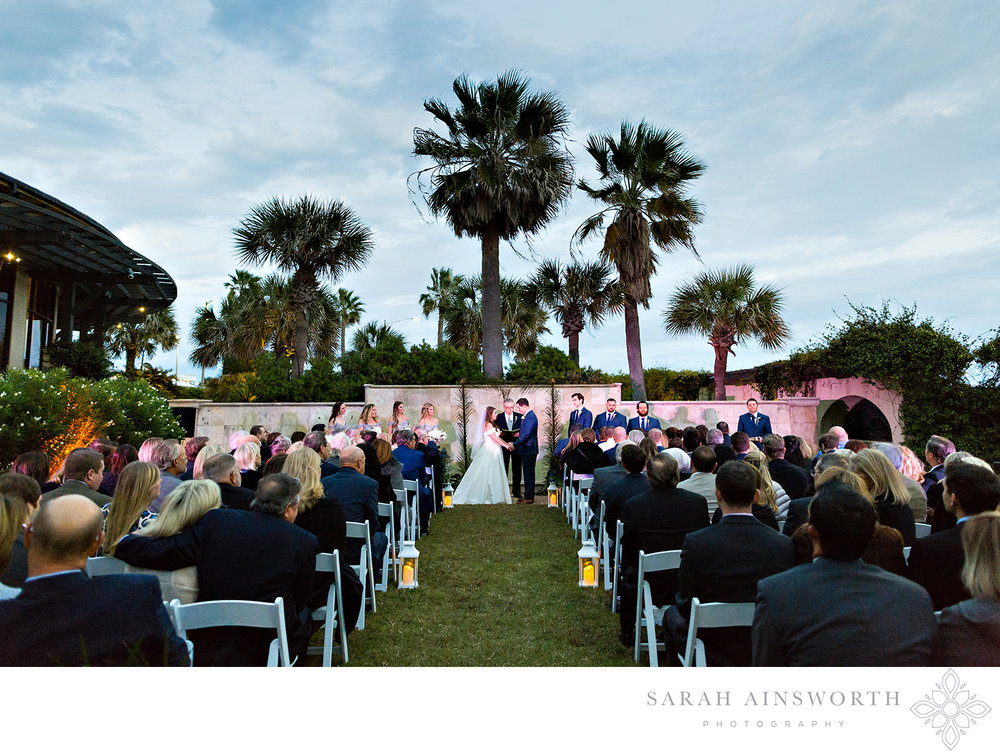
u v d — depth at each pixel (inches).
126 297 855.1
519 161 595.5
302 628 114.5
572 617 185.6
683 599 110.1
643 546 151.6
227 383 990.4
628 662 152.0
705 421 590.9
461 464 533.6
